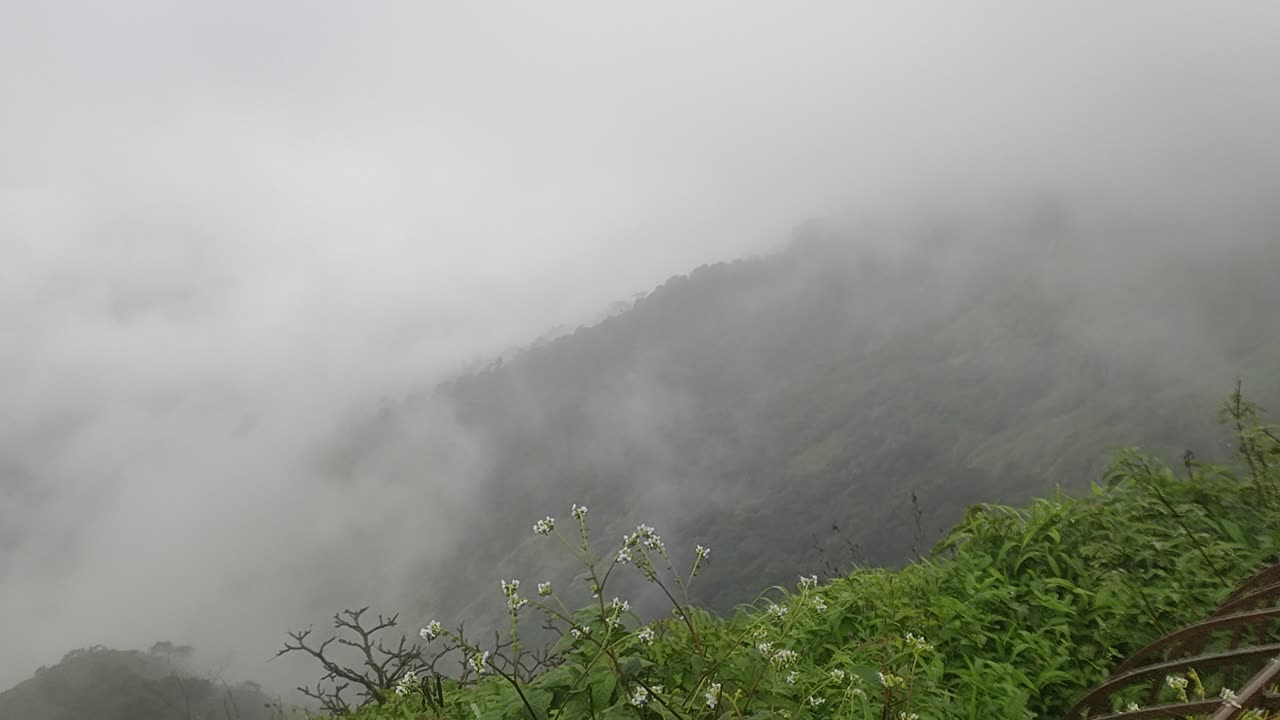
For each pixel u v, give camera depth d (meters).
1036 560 4.26
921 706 3.08
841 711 3.08
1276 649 2.16
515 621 2.86
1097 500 4.58
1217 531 4.07
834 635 3.98
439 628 2.65
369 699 4.72
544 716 2.57
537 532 2.91
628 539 2.98
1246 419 4.30
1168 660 2.92
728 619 4.17
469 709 3.50
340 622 4.93
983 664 3.55
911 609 3.92
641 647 3.27
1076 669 3.49
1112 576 3.82
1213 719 1.96
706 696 2.70
